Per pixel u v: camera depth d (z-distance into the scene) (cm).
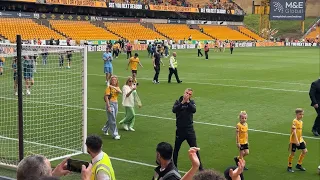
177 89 2209
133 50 5553
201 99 1922
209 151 1148
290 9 7475
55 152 1109
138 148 1167
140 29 6366
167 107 1730
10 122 1419
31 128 1355
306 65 3697
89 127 1398
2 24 4847
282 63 3878
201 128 1395
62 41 4516
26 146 1155
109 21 6216
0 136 1248
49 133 1302
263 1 8188
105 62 2408
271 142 1240
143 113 1617
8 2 5097
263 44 7362
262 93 2105
